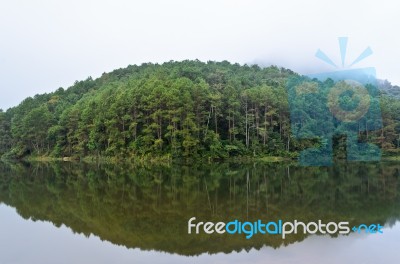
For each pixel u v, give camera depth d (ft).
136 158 201.57
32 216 64.08
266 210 65.36
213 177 118.83
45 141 276.21
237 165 172.14
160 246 46.06
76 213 65.77
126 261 40.96
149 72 340.39
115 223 58.18
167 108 203.41
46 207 71.46
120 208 69.21
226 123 221.87
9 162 237.25
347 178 109.70
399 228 52.03
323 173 124.26
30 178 125.29
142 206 70.59
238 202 72.84
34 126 271.49
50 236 51.52
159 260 41.01
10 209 69.92
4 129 326.65
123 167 168.25
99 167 172.14
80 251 44.68
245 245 45.52
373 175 116.57
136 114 213.87
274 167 156.56
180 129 204.13
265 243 46.21
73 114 253.44
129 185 100.94
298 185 96.37
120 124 217.36
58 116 288.10
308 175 119.55
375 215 60.59
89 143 229.25
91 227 56.18
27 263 40.78
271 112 209.67
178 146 193.57
